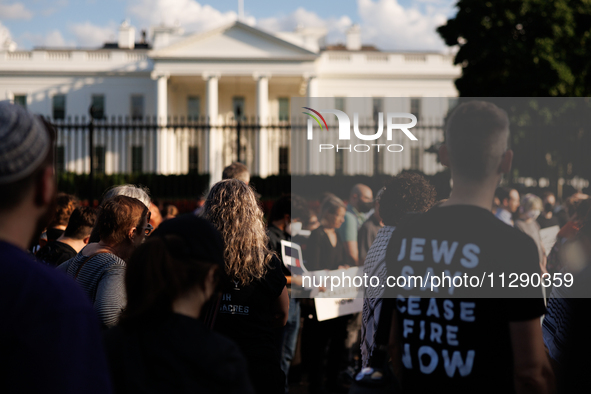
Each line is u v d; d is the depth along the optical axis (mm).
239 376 1430
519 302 1870
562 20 18047
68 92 37375
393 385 2088
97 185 20359
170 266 1503
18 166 1111
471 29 19000
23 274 1080
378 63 36719
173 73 35031
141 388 1359
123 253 2900
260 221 2707
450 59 36469
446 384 1906
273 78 36219
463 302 1912
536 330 1868
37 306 1057
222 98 38500
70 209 4051
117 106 37500
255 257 2611
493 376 1866
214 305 2549
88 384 1088
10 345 1023
